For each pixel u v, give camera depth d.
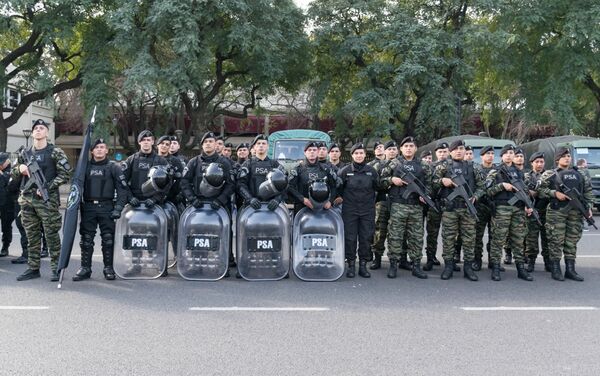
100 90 17.62
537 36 21.27
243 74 21.08
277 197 7.05
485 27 19.27
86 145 6.73
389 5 20.75
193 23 15.89
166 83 16.52
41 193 6.37
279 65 19.34
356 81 22.53
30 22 18.08
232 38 16.91
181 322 4.98
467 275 7.20
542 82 21.52
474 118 34.69
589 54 19.86
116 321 4.98
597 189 15.53
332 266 7.07
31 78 19.75
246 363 3.96
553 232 7.24
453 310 5.54
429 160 9.48
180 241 6.91
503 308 5.64
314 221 7.07
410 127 22.53
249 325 4.91
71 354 4.10
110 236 6.80
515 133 32.53
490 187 7.19
